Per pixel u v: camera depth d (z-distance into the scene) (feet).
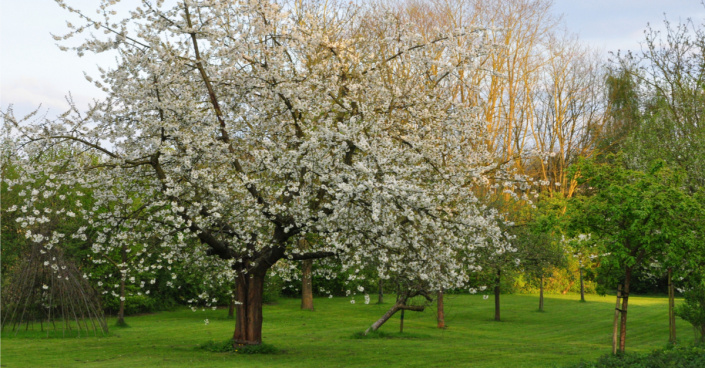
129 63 40.96
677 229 40.73
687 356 43.14
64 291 65.46
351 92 46.57
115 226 46.34
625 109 130.00
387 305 113.91
